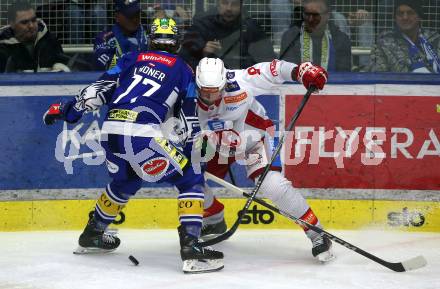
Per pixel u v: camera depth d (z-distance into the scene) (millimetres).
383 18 16812
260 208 16531
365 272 13141
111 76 13383
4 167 16281
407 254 14484
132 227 16562
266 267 13492
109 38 16344
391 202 16500
